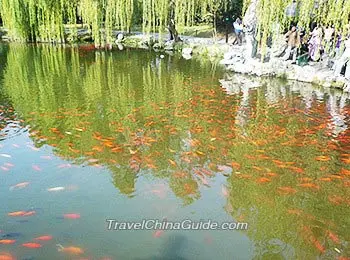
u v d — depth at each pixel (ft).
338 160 17.03
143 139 19.25
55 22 61.00
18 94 29.12
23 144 18.19
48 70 41.01
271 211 12.73
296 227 11.87
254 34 41.78
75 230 11.43
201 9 61.67
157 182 14.61
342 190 14.21
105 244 10.80
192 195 13.67
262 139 19.63
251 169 15.92
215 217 12.31
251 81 36.01
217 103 27.12
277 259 10.34
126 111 24.53
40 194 13.50
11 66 43.09
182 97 28.91
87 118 22.76
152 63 47.57
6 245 10.57
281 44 41.29
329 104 27.30
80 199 13.23
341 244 11.06
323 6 34.68
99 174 15.16
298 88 32.78
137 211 12.57
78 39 66.49
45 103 26.35
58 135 19.57
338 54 34.27
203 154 17.49
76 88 31.78
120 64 46.42
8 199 13.10
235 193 13.87
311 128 21.63
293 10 38.50
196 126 21.59
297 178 15.14
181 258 10.29
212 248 10.77
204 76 38.65
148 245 10.83
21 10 61.11
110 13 57.77
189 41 61.46
